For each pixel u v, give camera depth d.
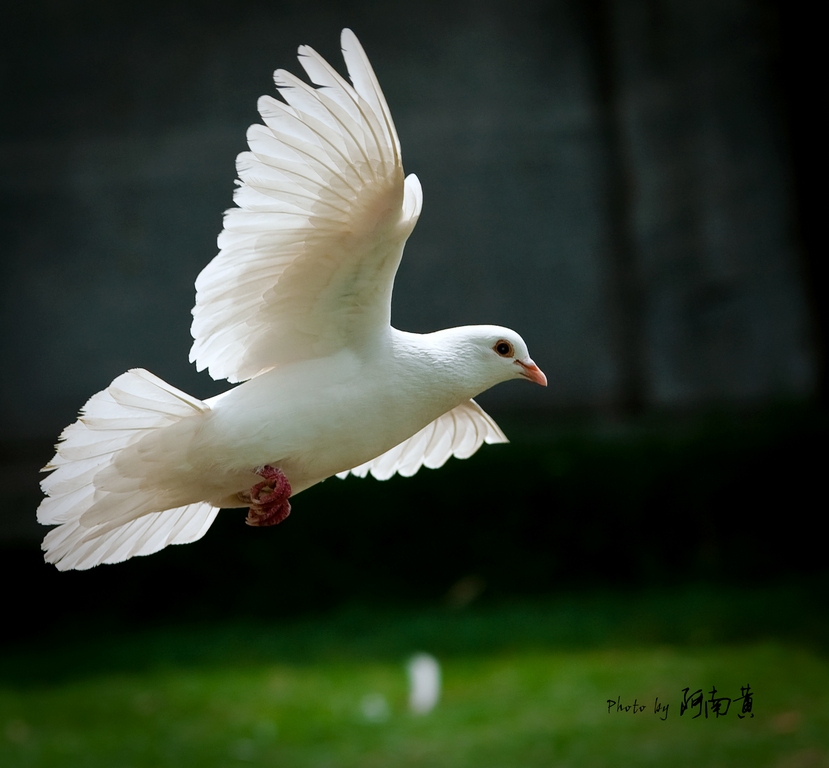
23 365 18.97
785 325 18.08
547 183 19.25
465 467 15.36
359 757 9.62
